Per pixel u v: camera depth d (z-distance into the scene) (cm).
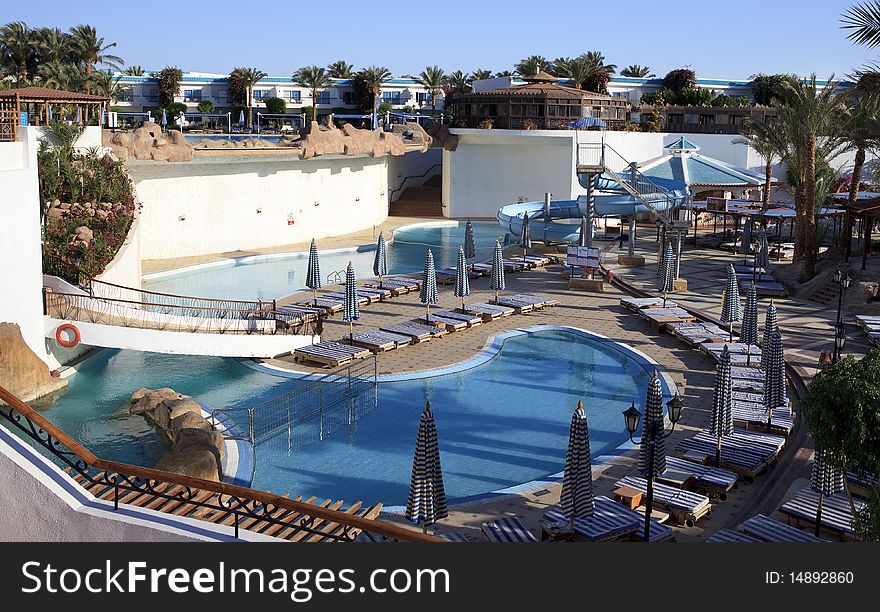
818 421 1144
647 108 6881
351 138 5331
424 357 2717
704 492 1667
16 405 897
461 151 6231
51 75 6700
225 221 4631
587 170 3884
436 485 1416
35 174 2275
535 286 3866
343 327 3042
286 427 2092
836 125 3697
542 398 2367
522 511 1612
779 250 4494
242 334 2578
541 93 5956
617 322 3195
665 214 4206
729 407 1764
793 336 2870
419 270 4331
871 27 1859
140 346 2373
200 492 1353
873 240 4306
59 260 2638
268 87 10450
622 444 2014
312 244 3222
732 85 8625
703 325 2984
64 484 899
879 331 2778
